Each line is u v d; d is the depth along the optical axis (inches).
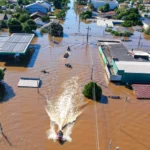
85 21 3412.9
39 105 1300.4
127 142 1083.3
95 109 1305.4
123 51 2021.4
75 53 2112.5
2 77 1459.2
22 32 2541.8
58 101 1350.9
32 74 1647.4
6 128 1110.4
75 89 1491.1
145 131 1162.6
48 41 2386.8
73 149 1023.6
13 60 1852.9
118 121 1218.6
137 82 1595.7
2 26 2773.1
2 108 1251.8
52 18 3430.1
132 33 2881.4
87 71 1763.0
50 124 1161.4
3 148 993.5
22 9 3395.7
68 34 2689.5
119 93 1485.0
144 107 1354.6
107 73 1684.3
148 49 2352.4
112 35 2783.0
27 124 1146.7
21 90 1434.5
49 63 1852.9
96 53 2143.2
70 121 1195.9
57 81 1579.7
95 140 1082.1
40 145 1027.3
